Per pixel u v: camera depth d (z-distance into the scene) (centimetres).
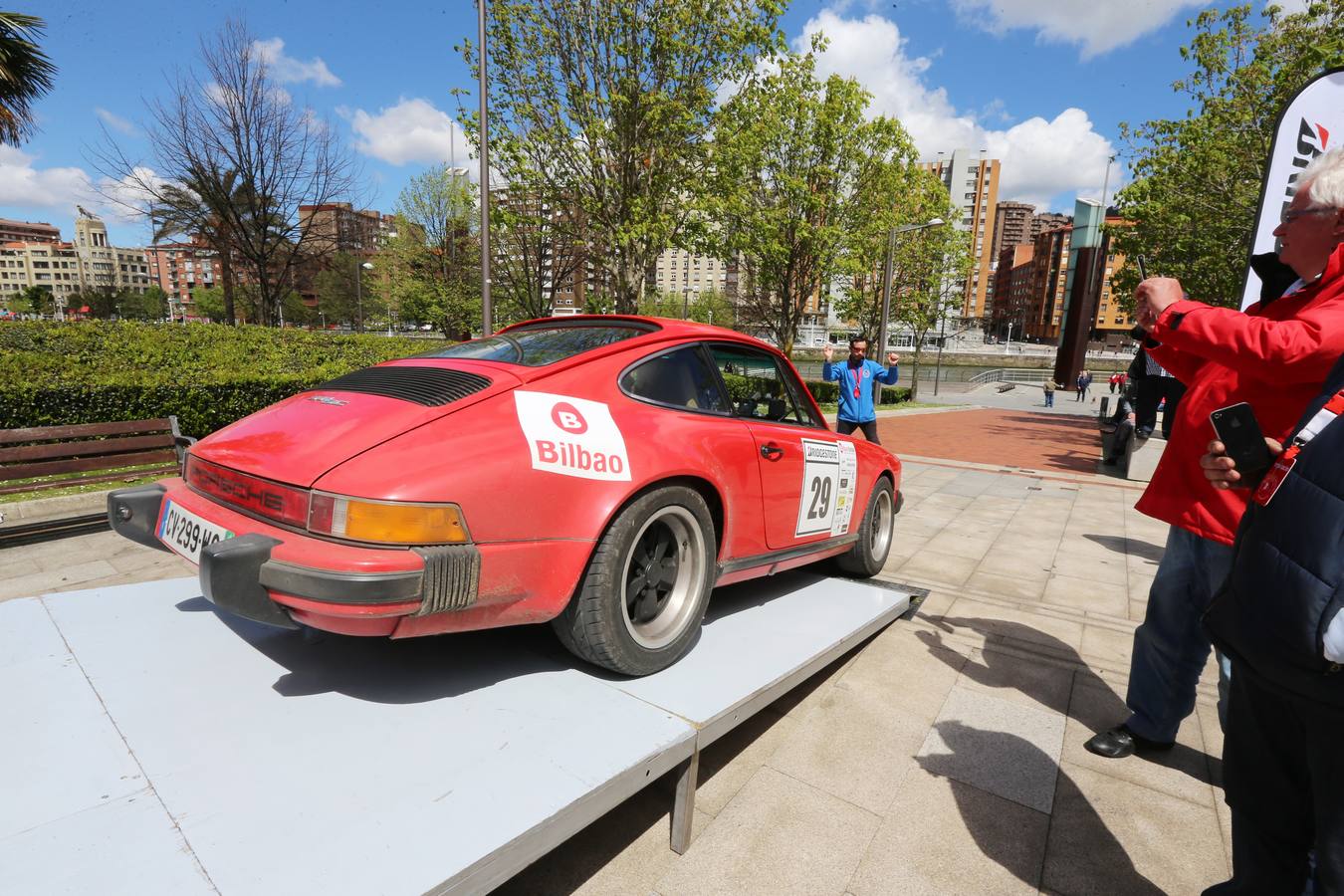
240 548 170
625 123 1323
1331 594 119
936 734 259
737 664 240
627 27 1255
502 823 146
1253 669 135
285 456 189
